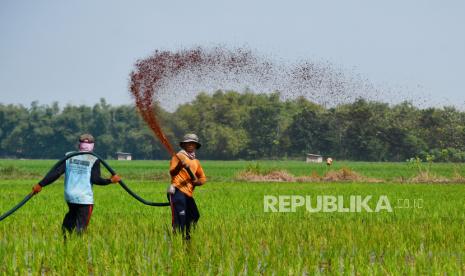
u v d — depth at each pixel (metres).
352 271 15.33
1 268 15.16
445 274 14.94
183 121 121.44
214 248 17.05
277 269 14.83
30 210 30.14
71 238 18.02
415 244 19.00
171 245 17.92
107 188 51.91
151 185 58.44
